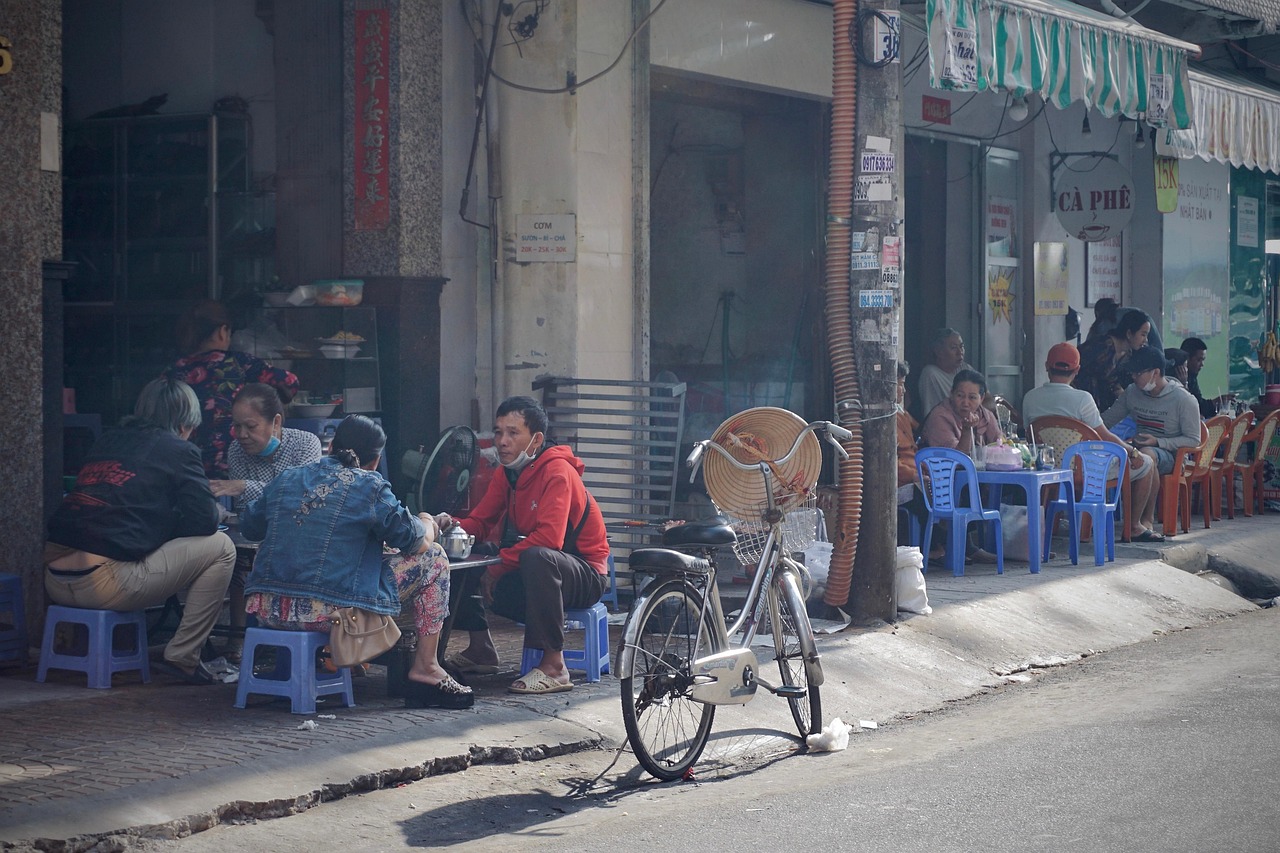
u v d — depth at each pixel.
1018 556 11.27
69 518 6.65
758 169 13.02
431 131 9.55
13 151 7.41
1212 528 13.25
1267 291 19.80
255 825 5.05
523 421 7.00
